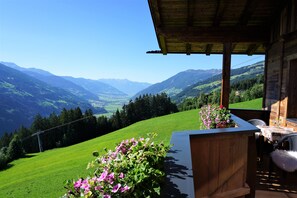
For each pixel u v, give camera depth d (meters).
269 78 6.93
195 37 6.17
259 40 6.39
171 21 6.16
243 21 6.20
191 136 2.33
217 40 6.13
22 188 19.05
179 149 1.90
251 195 3.01
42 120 70.81
